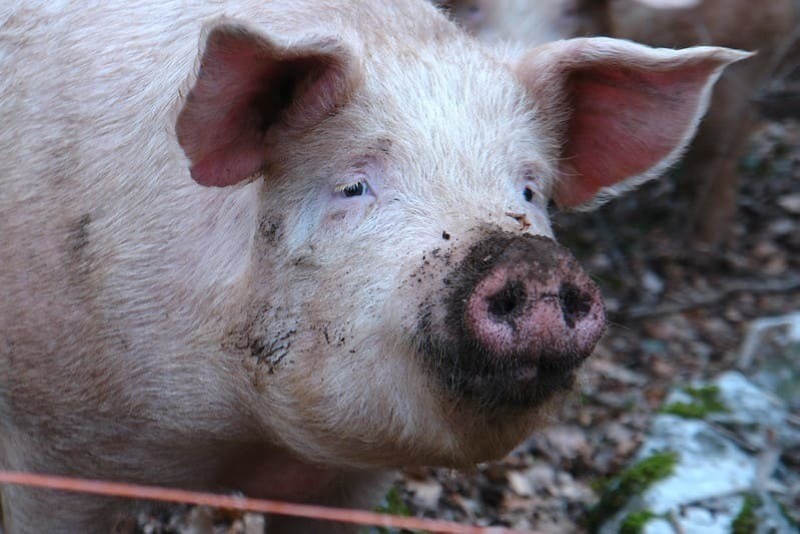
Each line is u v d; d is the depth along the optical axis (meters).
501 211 7.05
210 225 7.95
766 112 18.64
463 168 7.25
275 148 7.53
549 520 11.81
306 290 7.37
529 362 6.51
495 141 7.43
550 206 9.15
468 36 8.30
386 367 7.01
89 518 8.79
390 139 7.32
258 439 8.34
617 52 7.85
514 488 12.22
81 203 8.23
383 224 7.16
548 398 6.80
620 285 16.92
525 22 15.88
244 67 7.06
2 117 8.73
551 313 6.38
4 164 8.59
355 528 9.46
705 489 10.98
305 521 9.46
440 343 6.65
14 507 8.88
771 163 20.77
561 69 8.02
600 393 14.19
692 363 15.09
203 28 6.79
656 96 8.23
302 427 7.50
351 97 7.43
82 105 8.43
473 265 6.62
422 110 7.41
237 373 7.80
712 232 18.09
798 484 11.54
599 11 16.75
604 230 18.11
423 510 11.65
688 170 18.39
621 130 8.44
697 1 17.27
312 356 7.31
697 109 8.17
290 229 7.47
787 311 16.50
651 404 13.96
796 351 13.02
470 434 6.93
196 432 8.23
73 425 8.38
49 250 8.27
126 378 8.14
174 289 7.96
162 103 8.20
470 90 7.61
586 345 6.57
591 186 8.70
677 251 17.91
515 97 7.80
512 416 6.86
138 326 8.04
